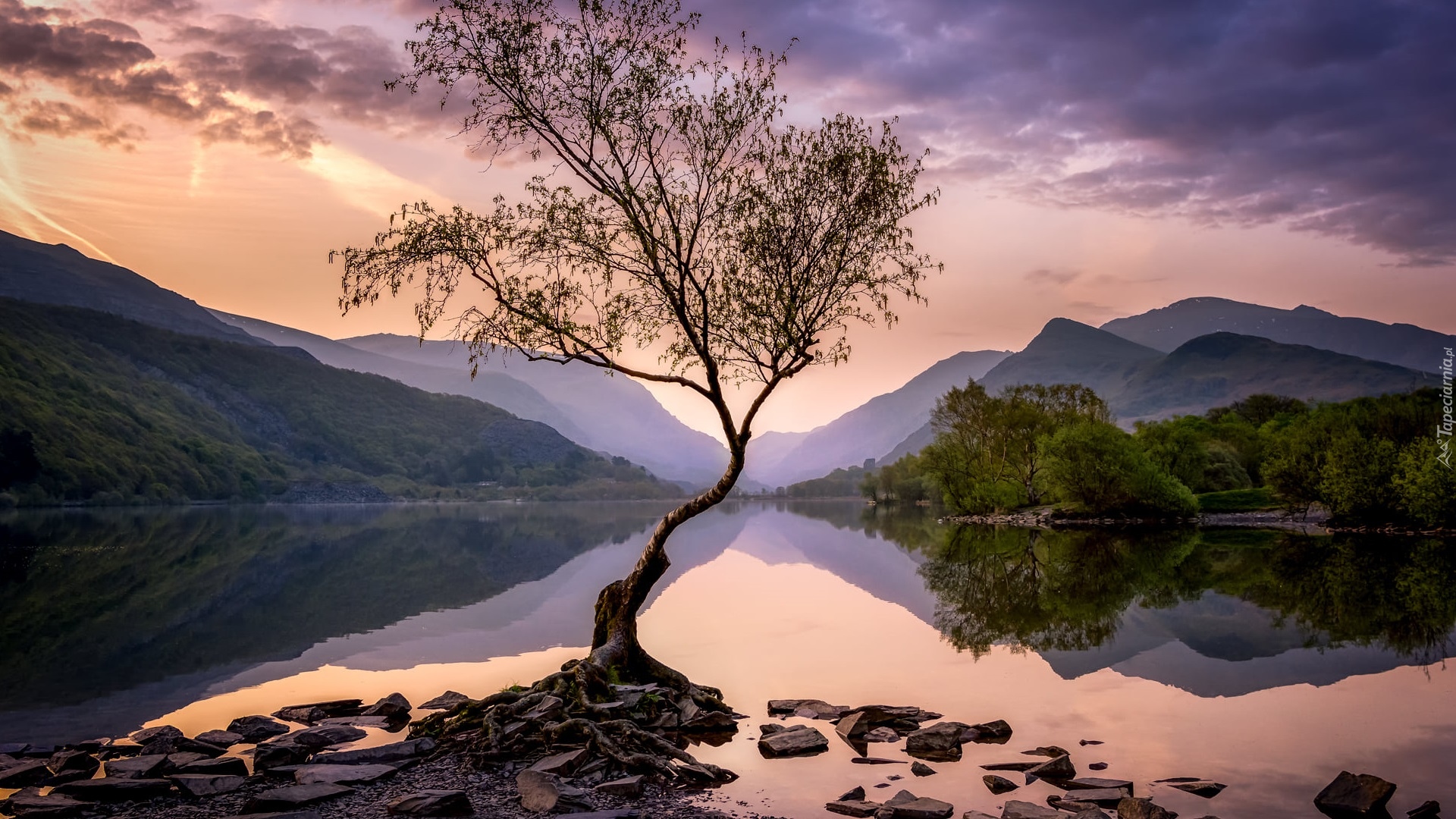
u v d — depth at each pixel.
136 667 19.91
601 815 9.85
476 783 11.23
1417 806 10.30
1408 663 19.14
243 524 93.50
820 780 11.49
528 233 16.16
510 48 14.98
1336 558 41.16
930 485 138.88
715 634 23.86
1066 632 23.73
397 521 106.62
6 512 111.31
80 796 10.62
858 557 48.72
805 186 16.67
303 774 11.32
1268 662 19.47
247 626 25.52
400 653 21.23
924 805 10.12
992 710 15.51
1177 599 29.61
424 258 15.76
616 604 17.47
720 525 92.81
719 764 12.26
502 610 28.44
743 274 16.73
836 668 19.31
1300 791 10.92
